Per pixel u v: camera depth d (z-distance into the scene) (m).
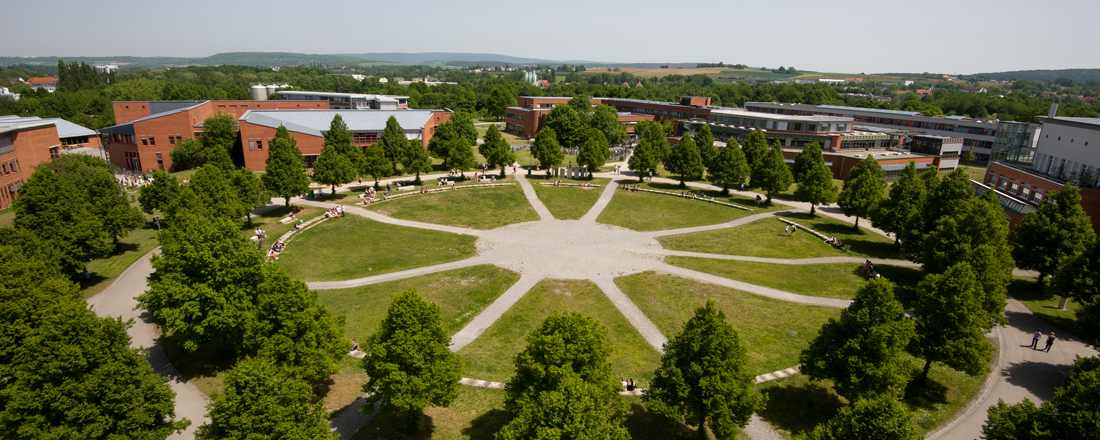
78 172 71.69
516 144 162.88
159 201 75.69
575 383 26.80
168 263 40.41
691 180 114.44
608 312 53.38
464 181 107.69
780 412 38.19
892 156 125.19
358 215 83.06
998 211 65.75
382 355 31.66
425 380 31.91
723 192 102.94
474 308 53.53
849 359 34.81
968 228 55.97
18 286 34.78
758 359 45.16
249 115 120.38
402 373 31.28
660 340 48.41
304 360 35.62
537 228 79.69
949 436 36.41
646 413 37.81
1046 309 56.12
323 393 39.03
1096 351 47.59
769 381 41.91
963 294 38.19
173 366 42.31
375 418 36.41
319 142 115.31
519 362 31.88
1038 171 86.75
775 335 49.44
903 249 66.00
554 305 54.59
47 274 39.97
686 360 33.16
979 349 38.50
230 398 24.73
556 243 73.25
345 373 41.69
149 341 46.03
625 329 50.12
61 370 27.28
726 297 57.38
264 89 191.38
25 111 178.62
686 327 33.59
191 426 35.41
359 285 58.62
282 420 24.94
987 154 150.00
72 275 55.28
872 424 25.42
